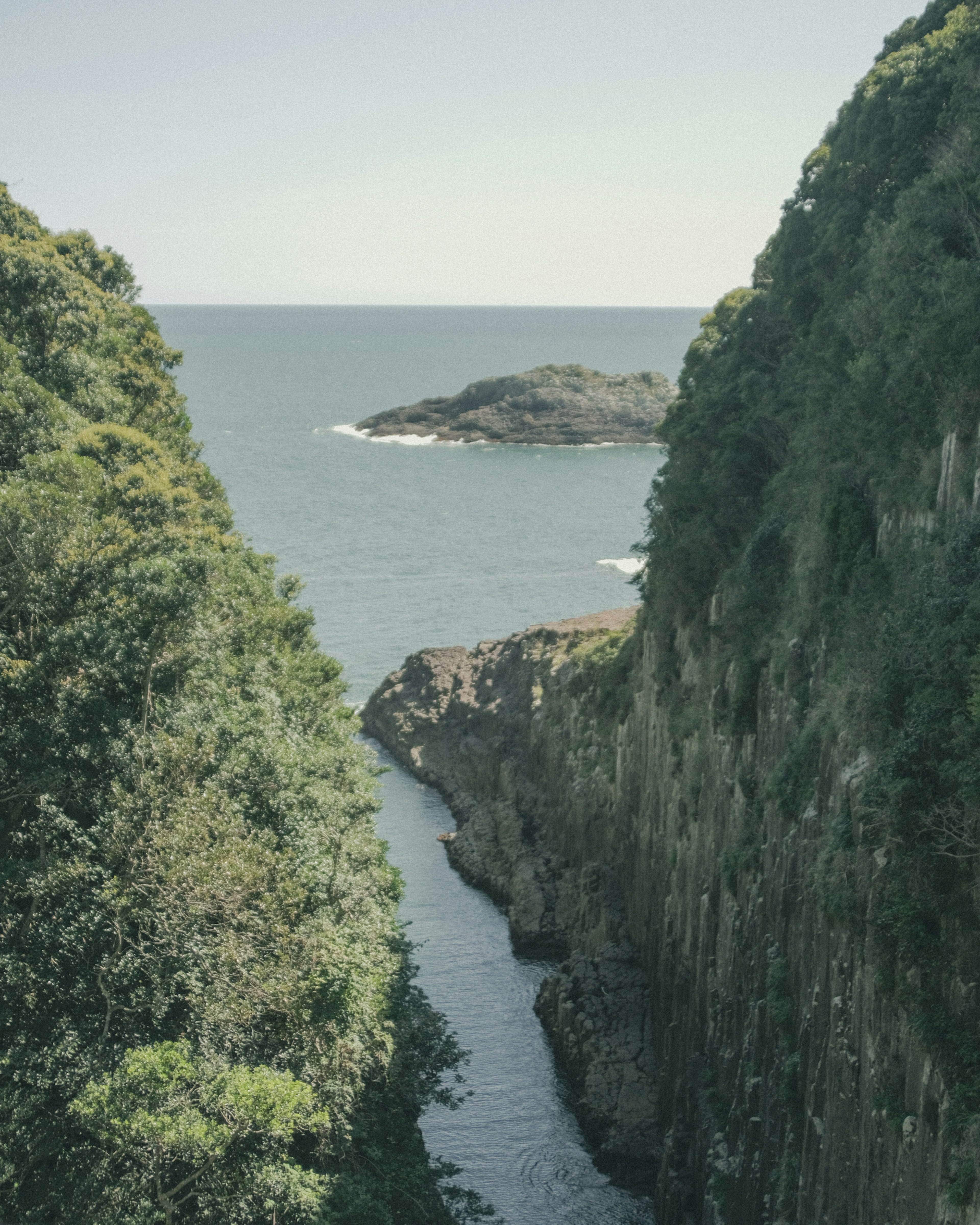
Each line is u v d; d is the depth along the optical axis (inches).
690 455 2878.9
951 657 1330.0
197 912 1391.5
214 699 1785.2
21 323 2741.1
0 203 3363.7
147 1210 1199.6
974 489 1445.6
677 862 2551.7
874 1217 1299.2
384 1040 1670.8
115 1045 1300.4
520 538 7682.1
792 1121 1610.5
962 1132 1119.6
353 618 5905.5
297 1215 1293.1
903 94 2332.7
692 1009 2267.5
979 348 1508.4
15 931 1389.0
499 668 4781.0
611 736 3550.7
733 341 2965.1
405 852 4003.4
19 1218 1175.6
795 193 2810.0
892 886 1314.0
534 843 3818.9
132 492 2103.8
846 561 1787.6
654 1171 2262.6
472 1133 2393.0
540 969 3154.5
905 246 1953.7
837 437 1977.1
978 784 1195.9
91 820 1566.2
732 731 2149.4
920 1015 1219.9
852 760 1523.1
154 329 3415.4
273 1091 1237.7
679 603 2802.7
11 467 2114.9
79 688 1609.3
